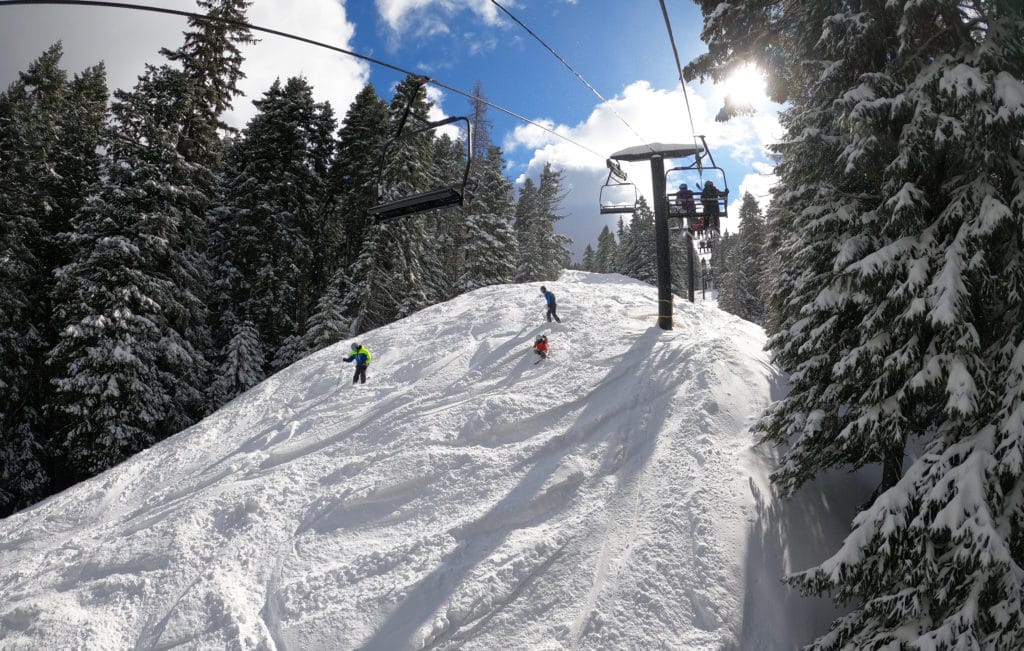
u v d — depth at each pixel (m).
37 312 23.30
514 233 41.34
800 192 8.93
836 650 6.87
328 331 26.23
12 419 21.97
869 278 7.01
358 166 31.22
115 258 19.91
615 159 16.25
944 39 7.52
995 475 5.79
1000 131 6.04
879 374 7.26
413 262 31.09
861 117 6.88
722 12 9.66
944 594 5.83
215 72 27.88
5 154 22.97
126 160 20.95
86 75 34.66
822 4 8.20
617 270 61.34
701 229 17.67
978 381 6.36
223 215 28.61
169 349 20.95
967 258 6.45
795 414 8.88
